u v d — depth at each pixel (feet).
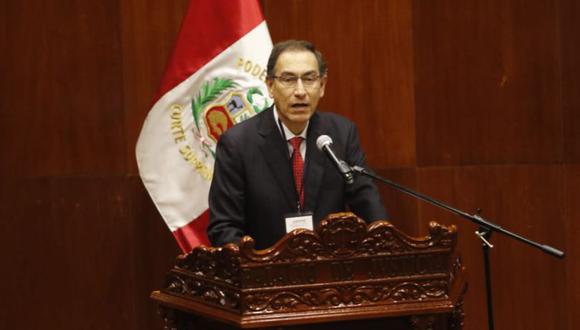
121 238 38.24
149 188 34.53
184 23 34.55
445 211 39.27
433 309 21.38
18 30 37.47
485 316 39.60
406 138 39.14
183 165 34.50
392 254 21.49
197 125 34.45
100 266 38.11
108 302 38.19
